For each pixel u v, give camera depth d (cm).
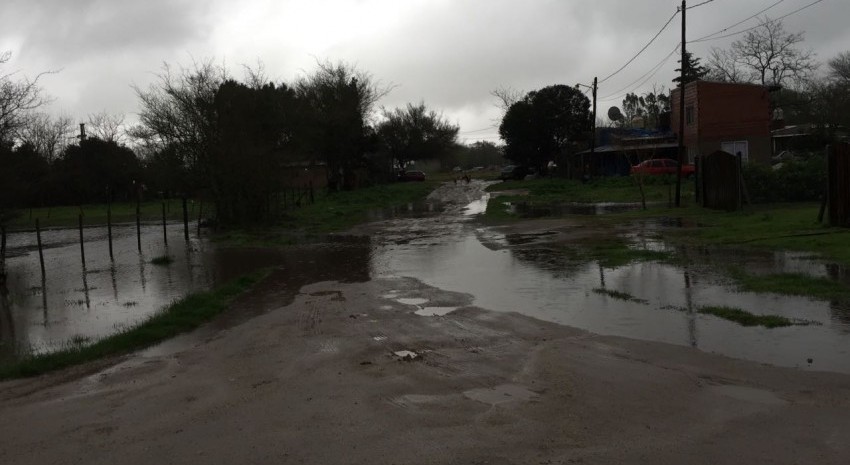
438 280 1288
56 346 970
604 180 4831
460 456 478
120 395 670
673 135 5219
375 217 3147
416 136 7950
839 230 1555
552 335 827
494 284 1214
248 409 598
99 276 1712
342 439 517
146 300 1334
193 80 3062
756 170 2620
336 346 818
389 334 870
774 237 1545
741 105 4588
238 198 2895
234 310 1113
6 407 648
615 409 561
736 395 588
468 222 2633
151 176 3897
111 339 916
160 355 841
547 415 552
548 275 1275
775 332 787
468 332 865
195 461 490
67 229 3625
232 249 2147
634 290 1077
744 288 1030
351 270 1494
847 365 661
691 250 1472
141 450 517
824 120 4838
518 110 6781
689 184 4122
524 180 6456
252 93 3209
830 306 894
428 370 698
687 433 507
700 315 889
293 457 488
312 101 5200
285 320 991
